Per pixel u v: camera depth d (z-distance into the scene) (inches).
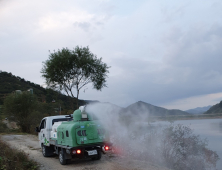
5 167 292.0
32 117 1196.5
